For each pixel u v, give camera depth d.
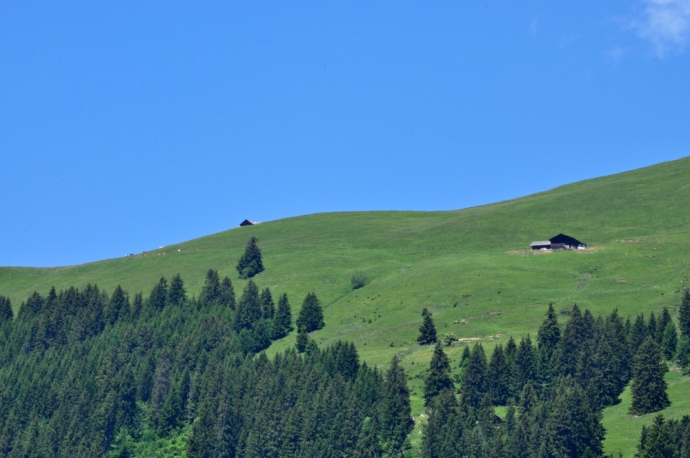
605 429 154.50
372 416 175.75
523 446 152.12
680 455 134.00
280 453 176.62
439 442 159.38
